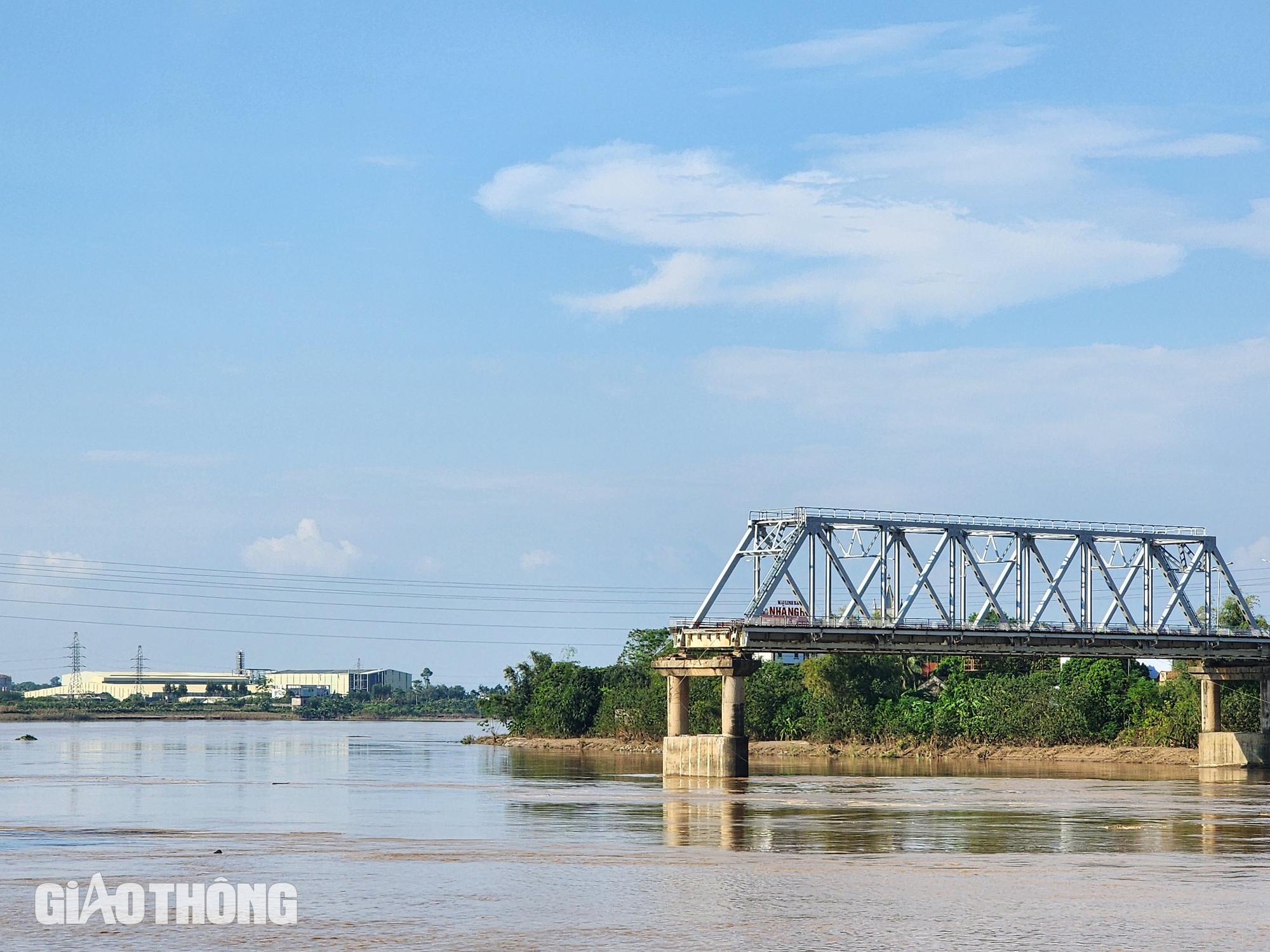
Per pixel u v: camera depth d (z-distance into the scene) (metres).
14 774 125.00
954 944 44.06
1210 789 109.31
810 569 122.75
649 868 58.72
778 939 44.75
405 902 50.50
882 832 72.19
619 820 78.81
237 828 74.25
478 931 45.62
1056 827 75.06
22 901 50.81
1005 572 130.25
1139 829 74.31
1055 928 46.44
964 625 127.56
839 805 89.94
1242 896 52.22
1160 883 55.00
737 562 125.00
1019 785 113.50
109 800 93.94
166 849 64.56
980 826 75.19
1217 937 45.22
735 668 120.81
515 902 50.41
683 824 76.50
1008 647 130.00
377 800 94.31
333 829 73.81
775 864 59.66
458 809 86.81
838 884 54.50
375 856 62.16
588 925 46.56
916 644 126.19
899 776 128.38
